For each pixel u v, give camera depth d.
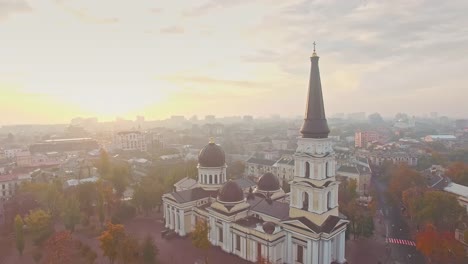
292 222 76.38
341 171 174.88
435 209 102.12
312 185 73.75
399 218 121.56
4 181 154.50
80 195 122.62
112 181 142.12
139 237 100.38
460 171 159.88
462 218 102.94
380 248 93.25
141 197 121.81
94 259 82.12
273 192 101.25
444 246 81.19
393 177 153.25
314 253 71.94
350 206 104.62
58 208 116.31
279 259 78.75
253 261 80.75
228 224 87.31
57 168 199.00
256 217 90.19
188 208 100.69
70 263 80.12
